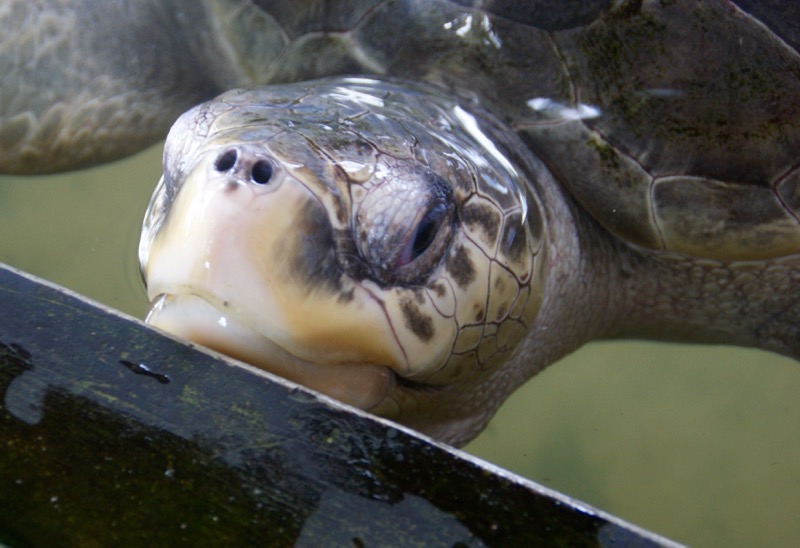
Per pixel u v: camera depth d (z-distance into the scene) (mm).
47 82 1371
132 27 1392
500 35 1300
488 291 1207
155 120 1413
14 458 1054
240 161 1141
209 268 1131
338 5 1324
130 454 1060
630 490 1403
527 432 1425
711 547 1376
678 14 1302
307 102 1205
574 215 1313
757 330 1383
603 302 1358
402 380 1204
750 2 1312
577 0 1305
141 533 1043
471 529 1057
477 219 1201
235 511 1052
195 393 1077
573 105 1296
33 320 1089
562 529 1059
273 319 1138
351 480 1062
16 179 1520
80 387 1074
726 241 1301
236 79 1378
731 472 1424
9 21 1362
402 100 1255
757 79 1303
